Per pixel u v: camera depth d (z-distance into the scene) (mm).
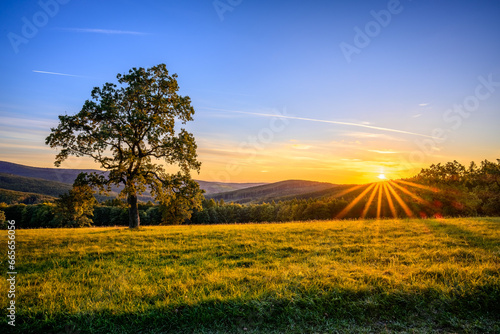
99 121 21469
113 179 21484
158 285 6773
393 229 14141
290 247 10539
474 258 8039
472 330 4652
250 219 93688
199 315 5195
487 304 5227
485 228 13227
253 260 8852
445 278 6223
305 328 4828
